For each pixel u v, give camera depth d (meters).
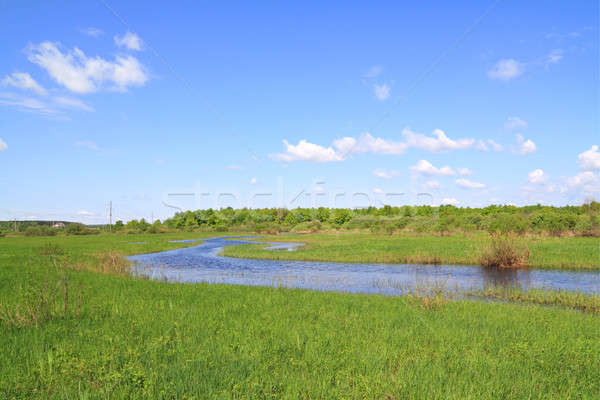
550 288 18.41
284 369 7.65
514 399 6.46
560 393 6.75
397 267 28.41
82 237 78.88
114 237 78.81
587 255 29.38
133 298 14.87
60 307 12.26
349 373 7.43
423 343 9.45
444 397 6.48
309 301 14.84
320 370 7.61
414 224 73.44
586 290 18.89
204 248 51.97
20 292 14.12
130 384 6.71
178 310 12.82
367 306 13.91
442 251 34.00
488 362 8.02
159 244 55.53
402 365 7.91
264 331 10.40
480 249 30.47
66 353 8.17
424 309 13.49
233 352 8.58
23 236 86.31
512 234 29.06
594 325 11.39
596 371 7.60
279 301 14.83
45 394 6.45
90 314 11.95
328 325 11.09
